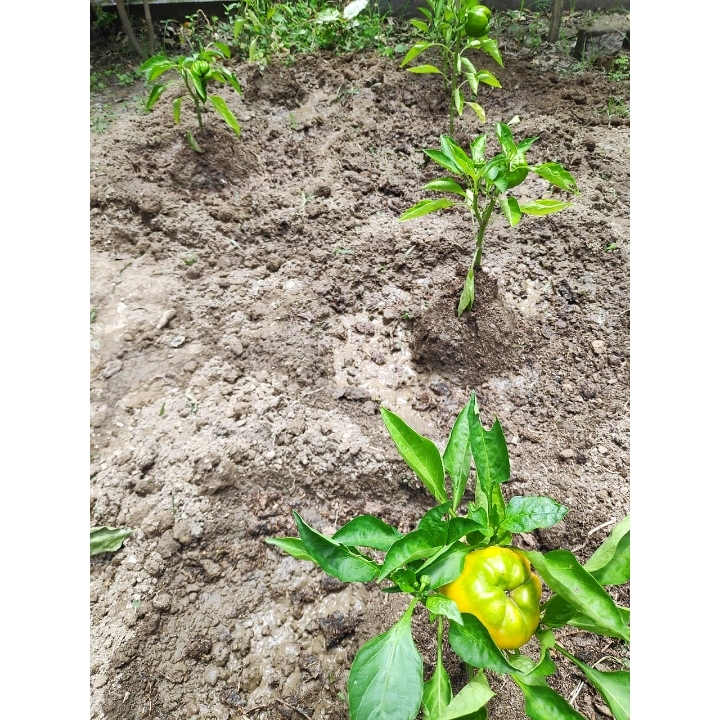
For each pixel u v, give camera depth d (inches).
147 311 88.5
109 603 60.1
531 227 103.0
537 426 78.0
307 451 72.6
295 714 54.6
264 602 62.1
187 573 63.6
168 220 101.0
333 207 105.7
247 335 86.3
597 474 71.7
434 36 134.2
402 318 91.4
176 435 73.4
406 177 114.1
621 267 95.7
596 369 84.4
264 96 126.8
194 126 113.2
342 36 143.6
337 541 40.6
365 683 36.3
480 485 43.8
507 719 53.5
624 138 117.3
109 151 107.2
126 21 135.4
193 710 54.5
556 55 143.6
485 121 116.8
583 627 42.1
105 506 66.5
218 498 68.7
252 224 102.7
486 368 84.2
